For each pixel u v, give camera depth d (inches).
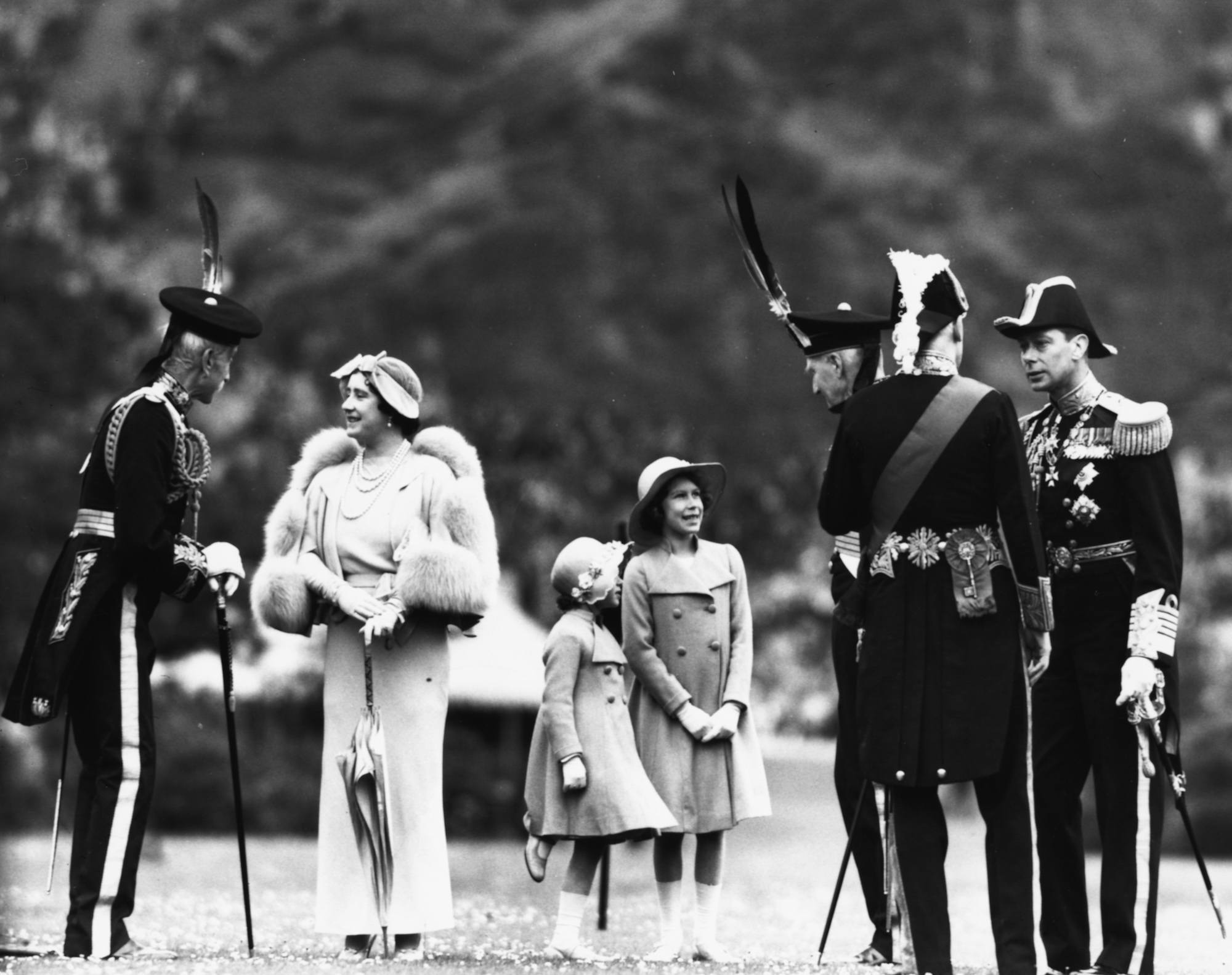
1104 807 1393.9
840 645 1514.5
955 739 1234.6
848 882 2977.4
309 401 5546.3
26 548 4077.3
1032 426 1456.7
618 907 2192.4
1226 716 5920.3
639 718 1535.4
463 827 4840.1
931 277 1286.9
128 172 5733.3
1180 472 7126.0
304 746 4968.0
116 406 1406.3
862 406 1288.1
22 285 4239.7
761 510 7480.3
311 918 1883.6
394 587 1423.5
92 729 1400.1
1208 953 1700.3
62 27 5438.0
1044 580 1240.8
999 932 1236.5
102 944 1366.9
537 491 7253.9
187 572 1417.3
